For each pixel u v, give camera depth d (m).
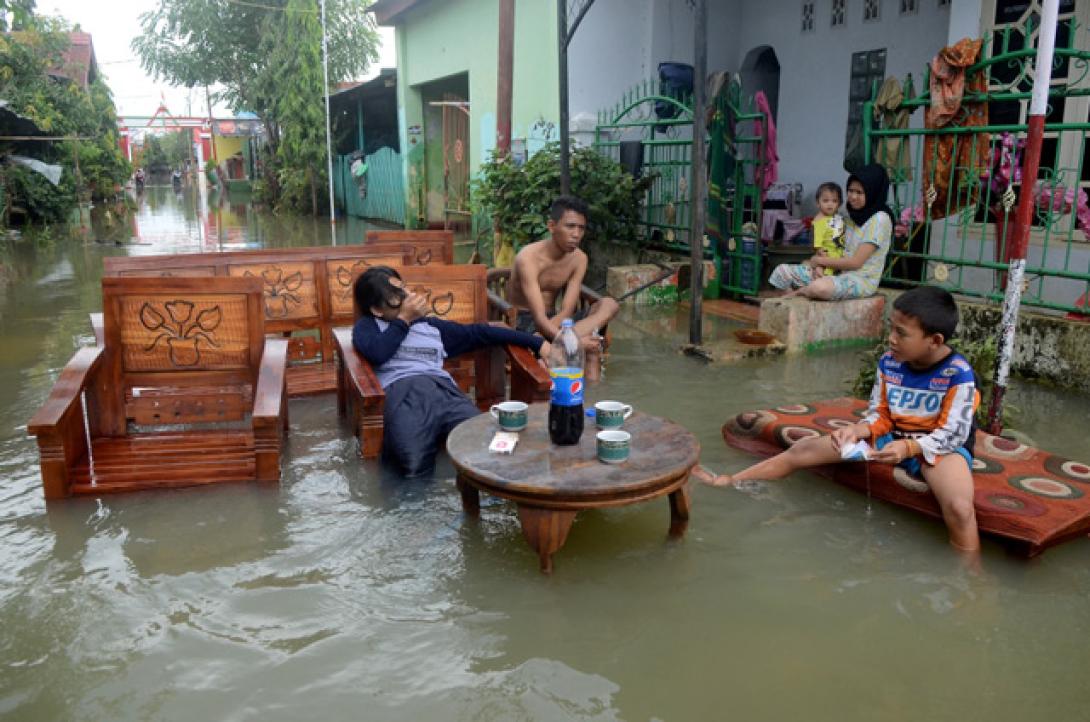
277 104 24.48
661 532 3.57
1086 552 3.41
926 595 3.08
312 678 2.57
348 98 22.11
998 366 4.34
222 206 28.20
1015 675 2.62
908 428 3.71
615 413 3.48
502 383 5.11
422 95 16.97
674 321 7.89
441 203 17.58
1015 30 6.89
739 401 5.38
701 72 6.23
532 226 9.64
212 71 27.91
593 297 6.13
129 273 5.31
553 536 3.11
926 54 8.75
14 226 19.47
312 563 3.27
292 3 22.98
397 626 2.85
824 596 3.07
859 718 2.41
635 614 2.94
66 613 2.91
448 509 3.75
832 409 4.66
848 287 6.81
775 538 3.52
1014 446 4.02
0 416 5.11
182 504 3.76
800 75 10.16
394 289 4.43
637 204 9.55
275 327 5.64
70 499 3.79
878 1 9.16
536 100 11.16
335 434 4.68
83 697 2.48
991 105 7.31
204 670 2.61
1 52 20.92
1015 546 3.33
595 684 2.55
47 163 21.19
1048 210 6.01
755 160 8.41
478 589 3.10
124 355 4.34
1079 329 5.59
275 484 3.98
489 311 6.16
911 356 3.54
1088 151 6.48
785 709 2.45
